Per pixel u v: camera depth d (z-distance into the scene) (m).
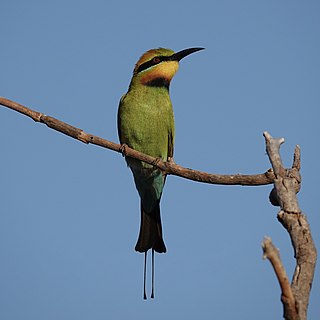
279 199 6.14
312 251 5.45
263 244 4.58
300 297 5.11
